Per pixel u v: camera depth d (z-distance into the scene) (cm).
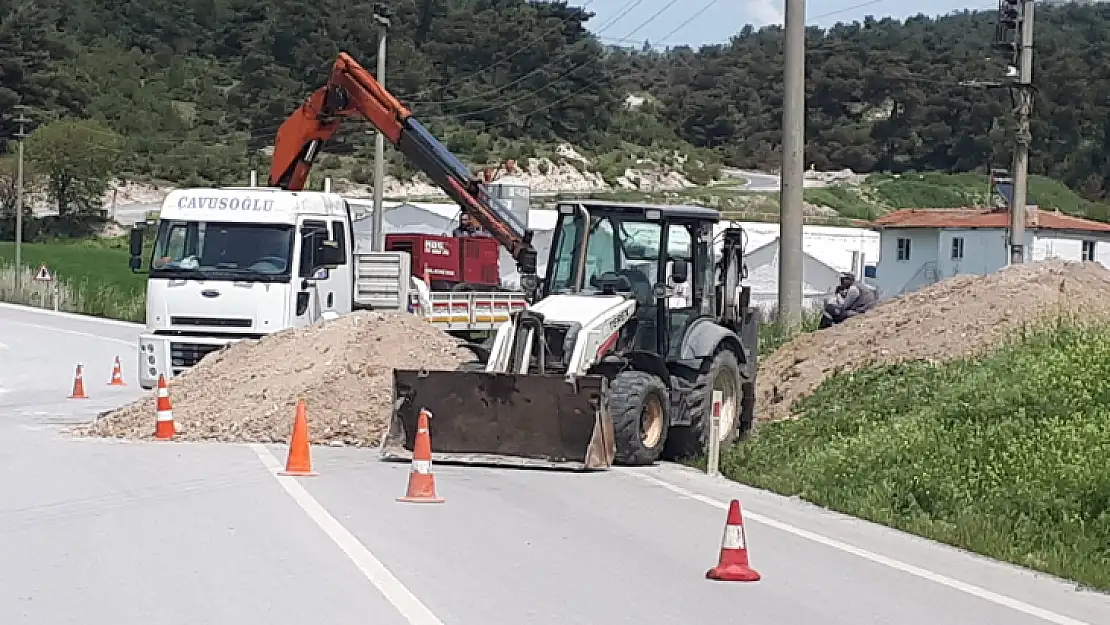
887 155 9362
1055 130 7169
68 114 9900
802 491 1480
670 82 11112
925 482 1373
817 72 9862
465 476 1520
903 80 9394
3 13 10100
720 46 11794
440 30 8944
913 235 5619
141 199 9431
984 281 2170
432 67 8788
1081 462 1312
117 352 3847
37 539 1110
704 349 1738
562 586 969
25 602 895
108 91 10156
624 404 1606
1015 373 1694
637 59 11856
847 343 2177
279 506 1279
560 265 1766
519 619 865
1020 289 2100
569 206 1756
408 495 1334
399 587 944
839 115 9781
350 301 2464
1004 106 8669
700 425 1722
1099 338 1802
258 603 894
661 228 1750
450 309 2850
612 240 1761
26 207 9088
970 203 8075
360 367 1933
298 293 2244
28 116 9494
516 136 8750
